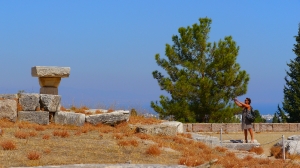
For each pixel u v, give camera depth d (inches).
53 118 891.4
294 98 2027.6
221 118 1454.2
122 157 607.2
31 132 725.9
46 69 924.0
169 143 784.9
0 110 828.0
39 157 547.5
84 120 884.6
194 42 1481.3
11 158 536.1
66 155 587.5
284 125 1339.8
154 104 1469.0
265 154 920.9
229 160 687.1
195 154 700.7
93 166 455.8
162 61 1502.2
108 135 792.9
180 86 1409.9
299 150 838.5
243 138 1159.0
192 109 1446.9
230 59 1421.0
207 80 1416.1
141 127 850.8
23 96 868.6
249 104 979.3
